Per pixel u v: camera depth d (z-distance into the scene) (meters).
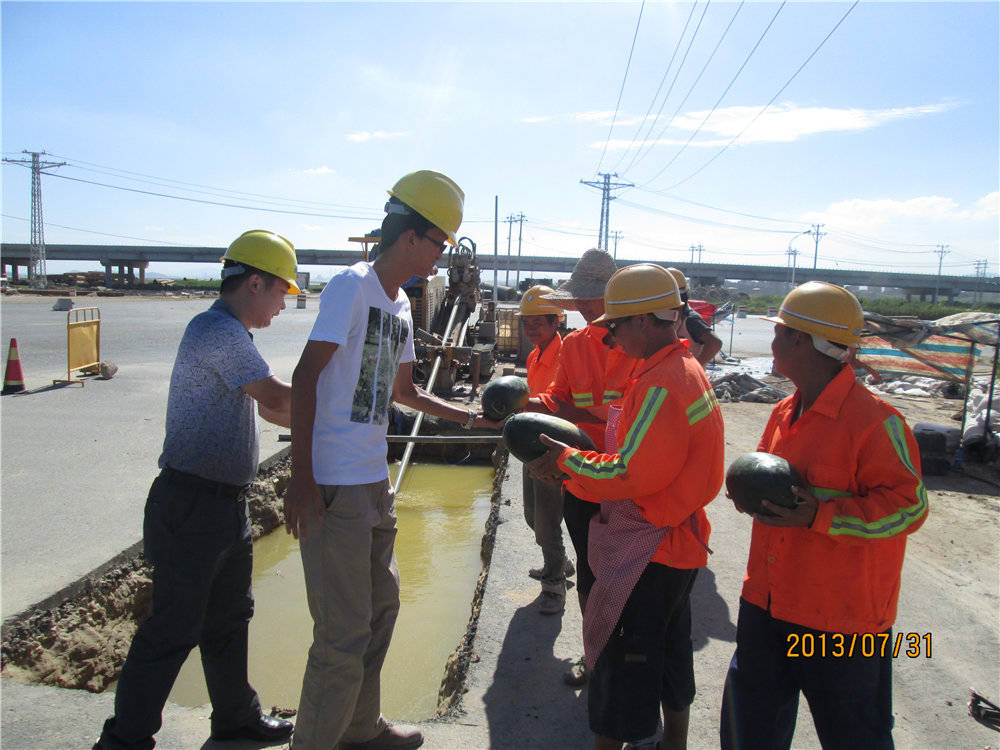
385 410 2.73
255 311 2.98
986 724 3.37
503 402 3.52
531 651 3.95
